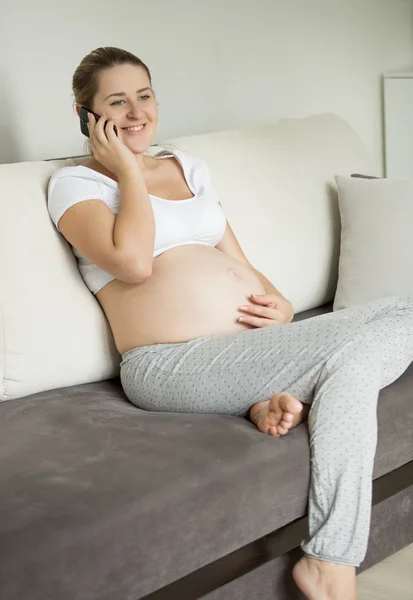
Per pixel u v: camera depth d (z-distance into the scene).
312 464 1.95
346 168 3.16
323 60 4.29
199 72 3.74
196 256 2.36
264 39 3.99
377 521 2.23
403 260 2.82
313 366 1.99
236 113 3.91
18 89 3.12
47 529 1.60
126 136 2.43
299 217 2.95
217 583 1.83
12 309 2.23
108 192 2.32
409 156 4.48
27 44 3.13
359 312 2.25
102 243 2.21
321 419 1.94
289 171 2.98
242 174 2.86
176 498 1.74
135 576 1.69
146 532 1.70
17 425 2.07
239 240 2.78
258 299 2.33
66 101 3.27
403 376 2.27
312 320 2.16
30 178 2.37
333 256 3.02
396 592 2.18
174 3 3.61
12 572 1.54
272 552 1.93
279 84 4.09
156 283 2.29
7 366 2.23
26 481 1.75
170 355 2.19
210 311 2.27
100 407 2.17
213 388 2.10
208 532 1.80
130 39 3.46
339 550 1.90
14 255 2.26
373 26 4.52
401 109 4.46
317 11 4.23
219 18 3.79
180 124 3.69
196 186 2.51
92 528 1.63
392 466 2.19
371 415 1.94
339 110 4.40
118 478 1.76
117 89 2.39
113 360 2.40
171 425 2.01
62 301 2.31
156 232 2.34
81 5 3.28
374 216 2.87
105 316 2.39
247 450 1.90
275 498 1.91
